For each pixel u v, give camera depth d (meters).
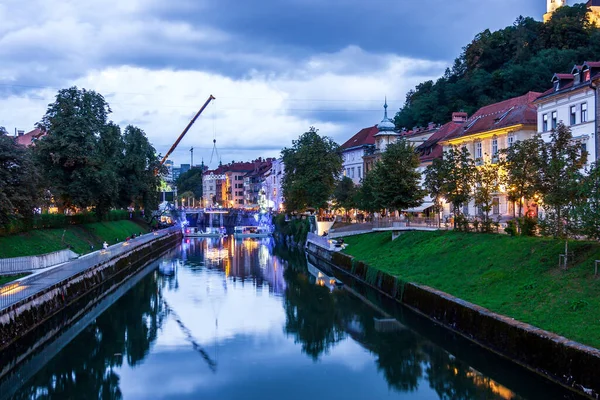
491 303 27.03
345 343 30.11
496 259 33.16
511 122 55.06
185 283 52.50
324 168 80.38
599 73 41.66
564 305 23.33
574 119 45.34
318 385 23.69
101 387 24.02
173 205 178.75
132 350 29.61
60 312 35.69
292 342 30.78
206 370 25.94
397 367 25.92
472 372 24.70
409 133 90.75
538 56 98.25
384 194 55.59
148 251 76.06
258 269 62.91
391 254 48.62
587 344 19.30
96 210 69.06
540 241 31.84
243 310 39.44
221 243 106.12
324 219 83.31
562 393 19.48
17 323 28.56
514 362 22.55
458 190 44.47
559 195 26.58
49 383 24.75
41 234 50.81
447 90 107.31
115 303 42.75
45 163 59.22
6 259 37.97
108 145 67.62
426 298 32.75
